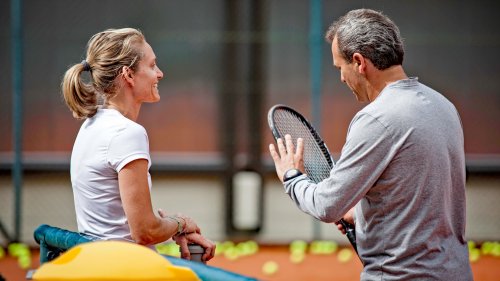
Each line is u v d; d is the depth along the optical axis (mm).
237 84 22781
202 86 26516
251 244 18766
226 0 24203
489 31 25469
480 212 21625
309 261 17344
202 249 7043
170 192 24094
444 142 6445
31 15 24125
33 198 22172
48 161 23766
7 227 19922
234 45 23000
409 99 6461
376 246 6574
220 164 25344
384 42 6586
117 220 6730
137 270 5125
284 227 20438
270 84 25594
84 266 5137
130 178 6504
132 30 6957
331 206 6426
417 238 6406
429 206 6383
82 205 6801
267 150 23828
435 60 25625
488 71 25672
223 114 23406
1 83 23953
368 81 6719
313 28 18281
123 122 6641
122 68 6809
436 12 25438
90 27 24547
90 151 6680
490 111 25562
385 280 6531
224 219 20484
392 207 6453
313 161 8094
